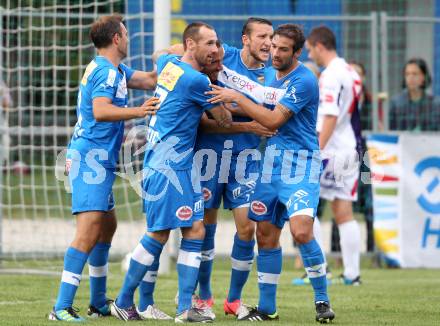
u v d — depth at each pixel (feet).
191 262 78.43
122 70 81.92
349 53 141.90
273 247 80.59
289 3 183.11
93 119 79.00
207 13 176.55
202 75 77.46
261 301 80.89
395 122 134.82
